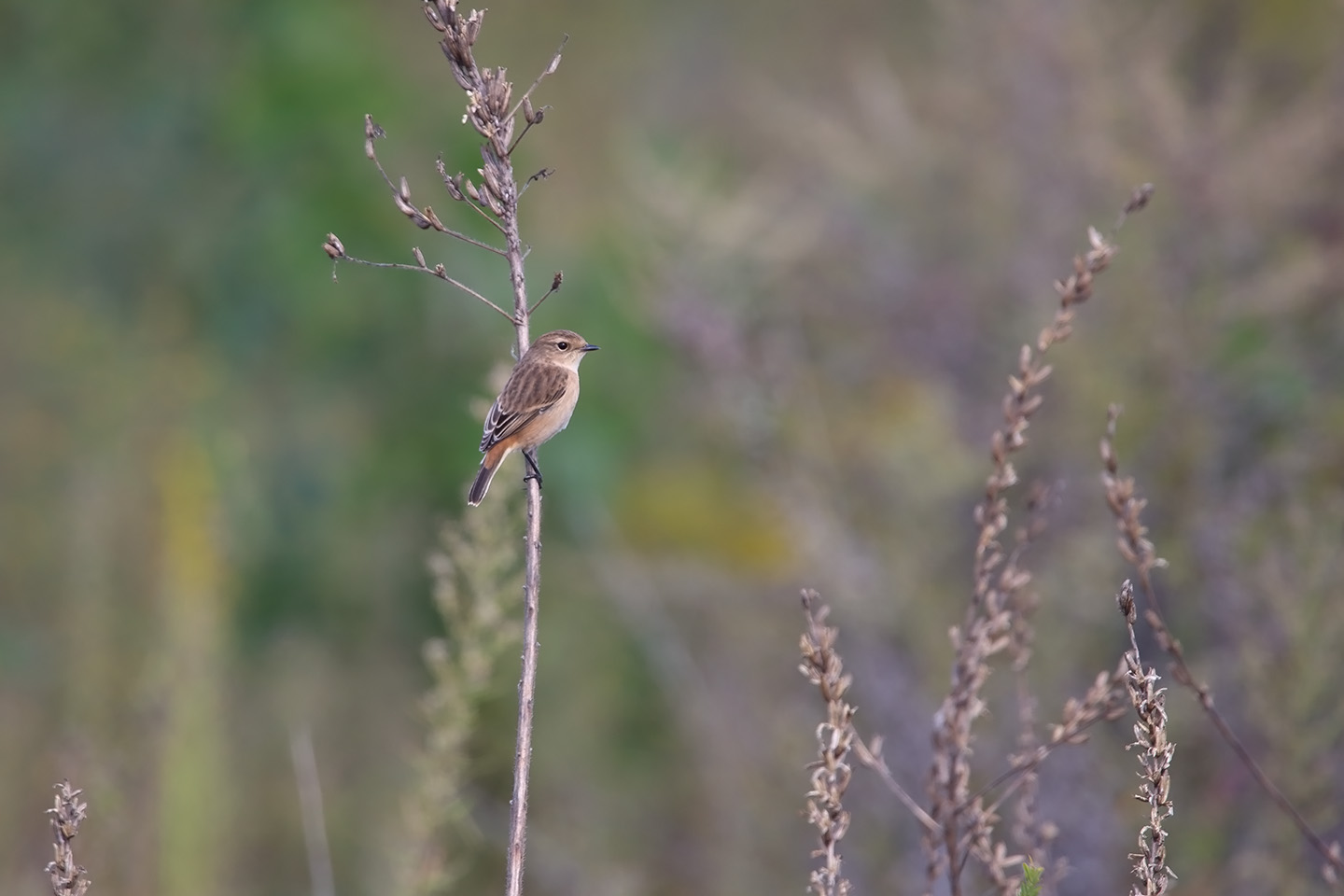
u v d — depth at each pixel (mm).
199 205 16297
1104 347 12969
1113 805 10312
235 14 16688
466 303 14711
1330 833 9508
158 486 13297
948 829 6527
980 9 16328
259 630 13789
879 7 21453
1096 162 13961
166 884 10227
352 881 12133
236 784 12078
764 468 14250
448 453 14359
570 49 21047
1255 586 10422
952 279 15680
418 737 12992
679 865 12617
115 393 15516
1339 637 9633
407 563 14227
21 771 11773
